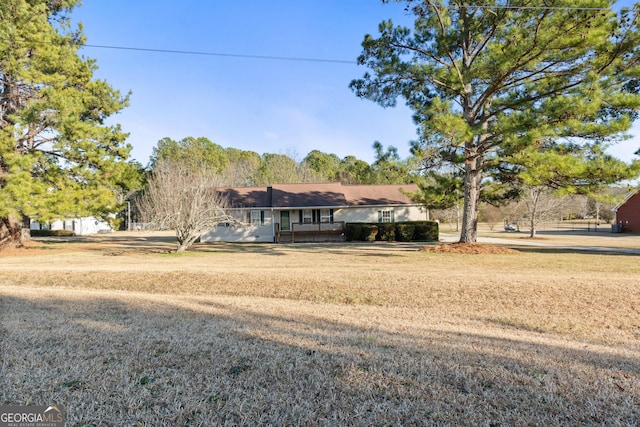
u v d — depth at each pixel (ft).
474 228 52.85
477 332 17.02
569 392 10.21
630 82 42.34
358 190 92.53
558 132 38.27
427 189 49.70
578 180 39.96
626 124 35.06
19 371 11.30
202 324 17.40
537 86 42.78
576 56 40.63
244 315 19.65
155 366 11.82
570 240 81.10
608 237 91.97
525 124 38.70
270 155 209.67
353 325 17.74
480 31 47.50
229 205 78.54
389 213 86.33
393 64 47.44
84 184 57.31
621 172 35.14
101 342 14.23
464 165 54.44
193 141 198.80
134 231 149.48
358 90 52.49
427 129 41.06
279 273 32.60
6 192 46.80
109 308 21.07
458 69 47.80
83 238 96.22
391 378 10.93
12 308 20.84
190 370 11.49
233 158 199.62
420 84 51.47
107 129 58.75
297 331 16.16
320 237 82.74
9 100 56.59
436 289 26.68
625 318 20.99
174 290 29.71
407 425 8.54
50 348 13.48
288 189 89.76
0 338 14.62
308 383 10.59
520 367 12.03
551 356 13.37
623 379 11.28
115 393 9.96
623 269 34.50
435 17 48.39
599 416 8.98
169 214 53.93
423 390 10.20
